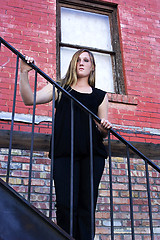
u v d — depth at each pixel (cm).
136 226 307
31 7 383
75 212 163
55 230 143
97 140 181
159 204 327
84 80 198
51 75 350
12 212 139
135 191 324
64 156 173
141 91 382
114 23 427
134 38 415
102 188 313
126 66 392
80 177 174
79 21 422
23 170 296
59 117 183
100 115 194
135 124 357
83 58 199
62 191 164
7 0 377
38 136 301
